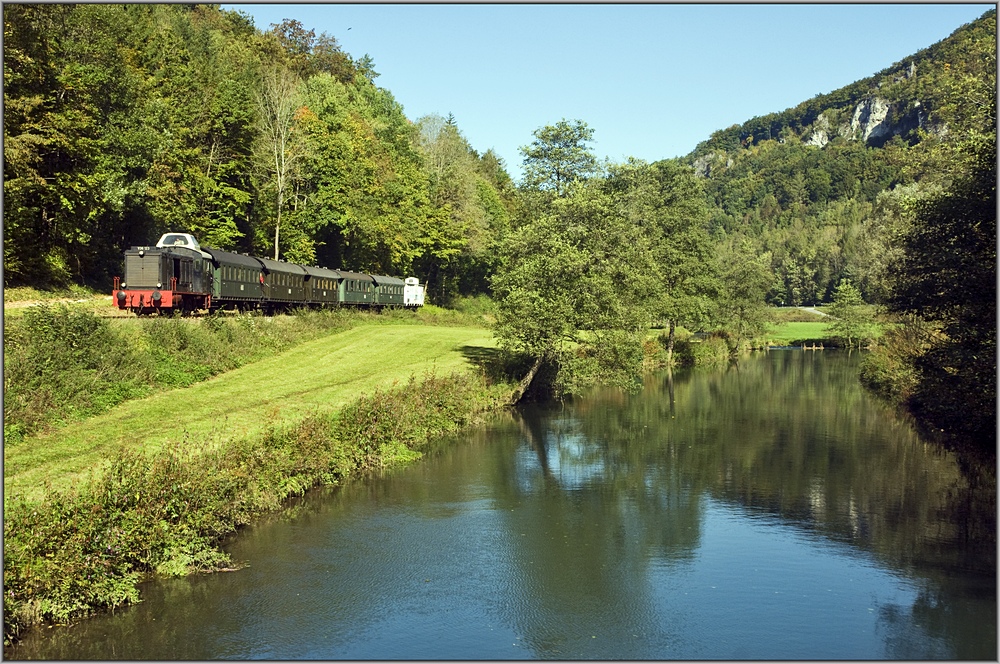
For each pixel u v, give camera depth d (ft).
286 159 214.69
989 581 64.08
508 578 62.64
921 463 105.29
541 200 217.77
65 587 49.21
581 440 120.16
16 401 77.36
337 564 63.52
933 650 52.21
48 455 70.03
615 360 142.72
